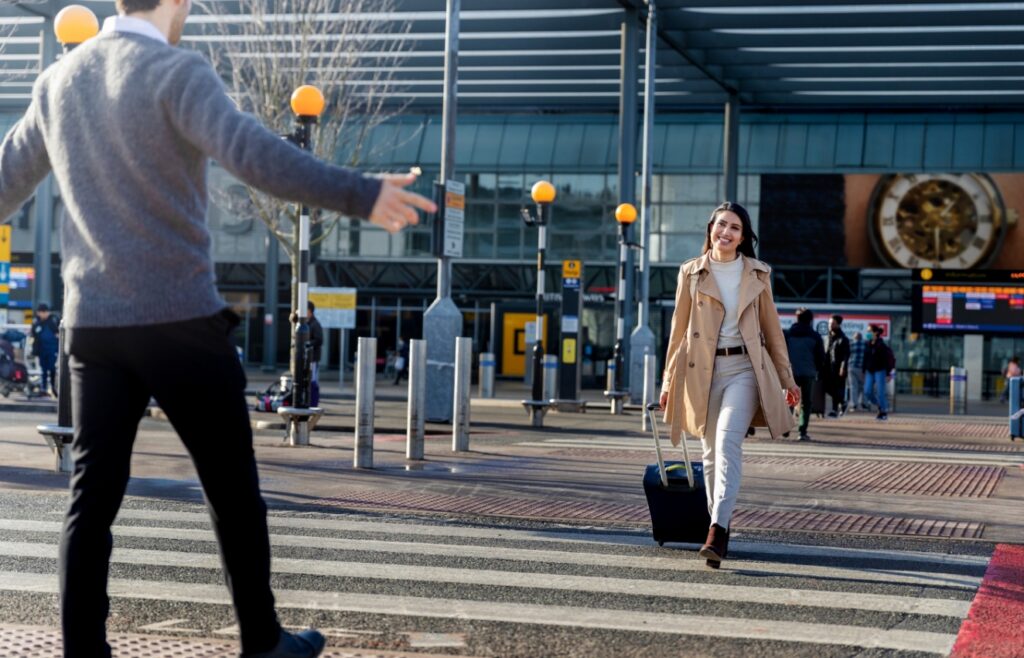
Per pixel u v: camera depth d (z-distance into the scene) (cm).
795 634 513
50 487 983
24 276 4581
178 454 1291
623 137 3089
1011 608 578
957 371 2970
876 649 489
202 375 327
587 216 4512
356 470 1161
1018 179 4219
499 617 537
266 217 3084
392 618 530
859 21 3062
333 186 302
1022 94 4038
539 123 4572
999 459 1515
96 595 334
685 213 4444
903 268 4288
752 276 700
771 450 1575
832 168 4331
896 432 2092
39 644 457
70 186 328
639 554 718
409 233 4584
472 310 4588
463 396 1415
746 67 3700
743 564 690
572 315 2556
